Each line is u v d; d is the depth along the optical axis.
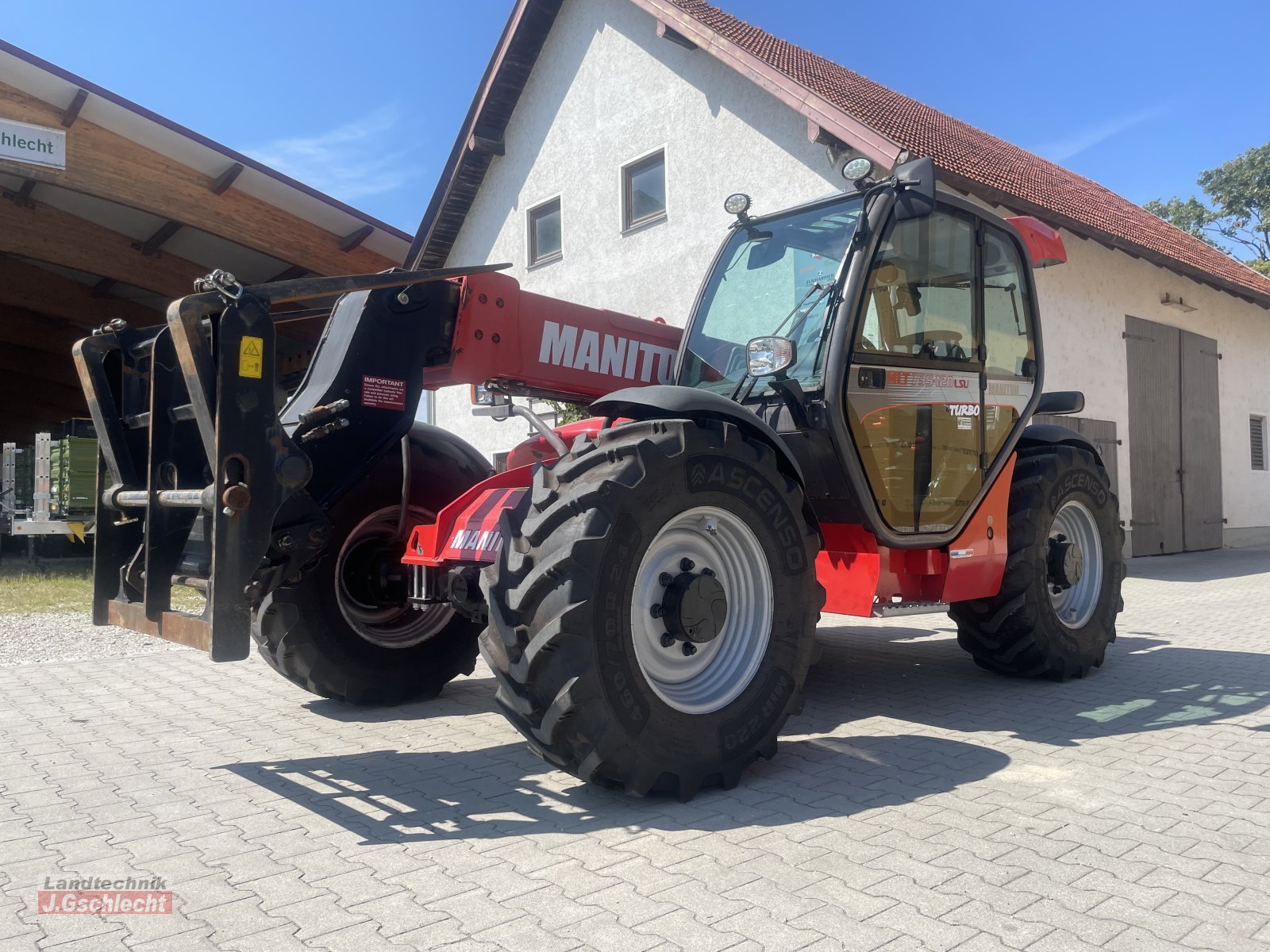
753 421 3.25
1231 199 35.75
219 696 4.62
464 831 2.73
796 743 3.64
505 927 2.10
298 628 4.07
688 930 2.07
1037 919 2.11
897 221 3.95
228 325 2.87
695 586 3.06
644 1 11.05
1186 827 2.68
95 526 3.46
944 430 4.15
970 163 10.46
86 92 9.90
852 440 3.74
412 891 2.31
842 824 2.73
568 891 2.29
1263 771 3.21
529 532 2.88
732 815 2.82
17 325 17.50
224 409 2.85
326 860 2.52
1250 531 14.47
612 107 12.26
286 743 3.74
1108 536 4.99
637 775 2.84
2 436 24.27
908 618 7.30
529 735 2.86
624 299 12.09
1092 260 11.48
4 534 13.57
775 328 4.05
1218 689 4.54
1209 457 13.56
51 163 10.23
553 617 2.74
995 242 4.56
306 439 3.55
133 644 6.16
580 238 12.73
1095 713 4.08
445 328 3.97
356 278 3.33
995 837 2.62
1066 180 14.64
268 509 2.94
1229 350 14.13
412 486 4.31
